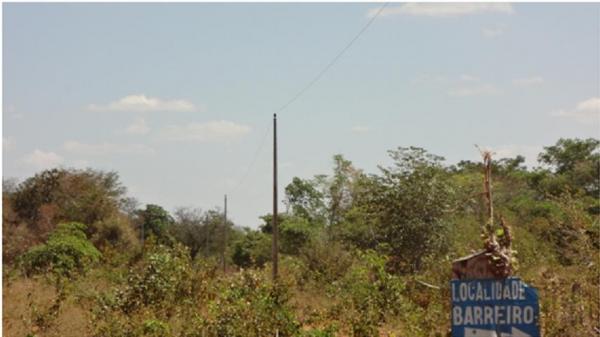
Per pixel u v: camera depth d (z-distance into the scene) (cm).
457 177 4216
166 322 2033
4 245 4697
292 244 4984
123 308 2228
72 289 2597
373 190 3503
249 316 1859
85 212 5534
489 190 911
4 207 5191
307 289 2828
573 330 1452
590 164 5719
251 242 6047
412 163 3494
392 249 3409
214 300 2230
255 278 2261
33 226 5369
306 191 5272
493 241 858
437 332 1709
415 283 2233
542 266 2014
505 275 848
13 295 2578
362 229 4019
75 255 3703
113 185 6481
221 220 7125
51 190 5606
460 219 3450
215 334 1839
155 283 2270
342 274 3206
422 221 3375
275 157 3123
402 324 1898
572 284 1520
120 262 3747
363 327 1862
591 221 1708
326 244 3716
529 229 3025
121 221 5591
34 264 3688
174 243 2814
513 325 843
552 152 6291
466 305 848
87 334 2064
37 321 2127
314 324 2162
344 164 5216
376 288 2014
